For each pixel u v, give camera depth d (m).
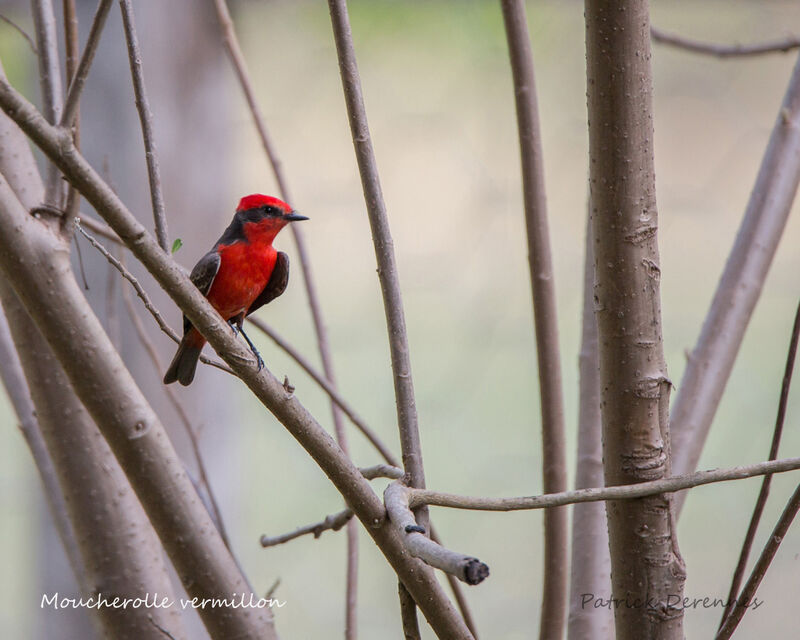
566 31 13.84
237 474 11.45
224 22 6.44
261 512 12.92
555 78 13.85
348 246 13.70
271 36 13.44
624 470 4.39
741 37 13.79
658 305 4.34
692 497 12.32
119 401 4.63
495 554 12.40
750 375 13.07
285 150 13.63
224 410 11.30
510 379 13.34
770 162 6.02
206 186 10.95
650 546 4.34
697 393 5.69
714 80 13.66
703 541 12.03
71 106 3.94
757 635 11.51
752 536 4.48
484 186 13.68
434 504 4.54
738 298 5.84
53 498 5.61
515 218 13.66
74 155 3.76
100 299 9.97
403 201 13.56
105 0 3.88
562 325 13.65
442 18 13.80
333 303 13.67
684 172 13.52
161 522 4.77
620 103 4.19
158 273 4.00
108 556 5.16
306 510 12.95
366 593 12.42
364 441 12.84
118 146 10.30
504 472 12.72
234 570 4.89
